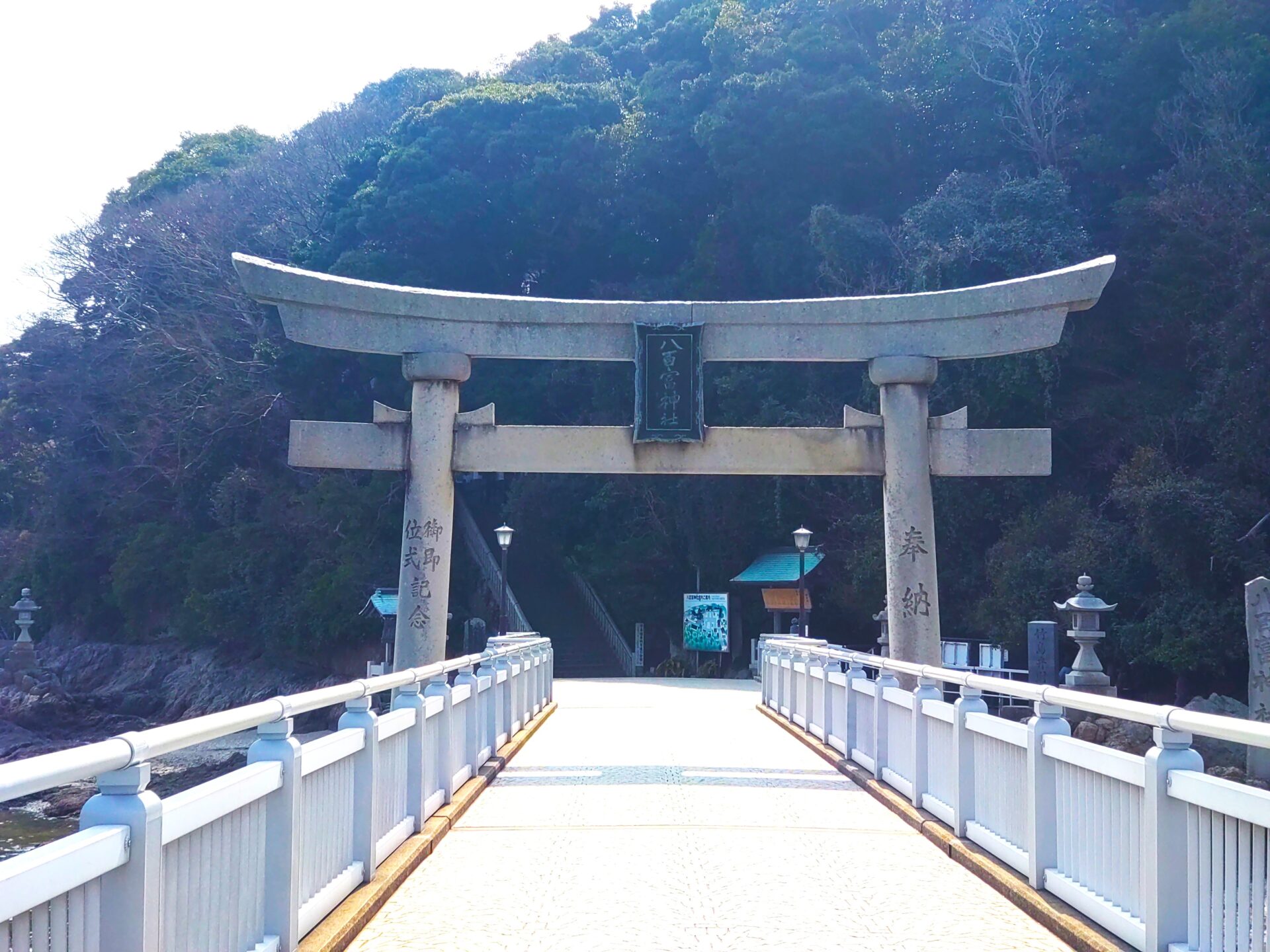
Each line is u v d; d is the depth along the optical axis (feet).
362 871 23.29
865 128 126.62
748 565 129.70
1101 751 20.07
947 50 128.47
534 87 158.30
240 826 16.63
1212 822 16.46
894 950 20.22
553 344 52.60
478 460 52.39
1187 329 101.76
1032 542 95.25
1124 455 100.58
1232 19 113.80
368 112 185.37
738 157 132.67
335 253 150.71
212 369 147.02
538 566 149.28
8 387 174.60
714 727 58.44
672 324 52.13
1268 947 14.88
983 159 125.49
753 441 52.54
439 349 52.01
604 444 52.54
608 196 150.00
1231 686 85.15
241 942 16.65
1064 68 123.24
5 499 181.27
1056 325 50.62
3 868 10.25
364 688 23.03
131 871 12.41
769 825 31.53
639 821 32.09
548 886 24.76
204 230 162.91
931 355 51.62
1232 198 100.73
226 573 142.61
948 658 77.61
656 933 21.22
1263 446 88.58
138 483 160.15
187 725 14.26
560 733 55.67
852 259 116.67
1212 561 82.89
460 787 35.32
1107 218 114.52
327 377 147.13
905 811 31.96
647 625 135.23
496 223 151.74
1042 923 21.56
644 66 180.14
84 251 170.30
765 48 135.44
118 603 160.04
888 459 51.78
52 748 125.08
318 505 137.69
